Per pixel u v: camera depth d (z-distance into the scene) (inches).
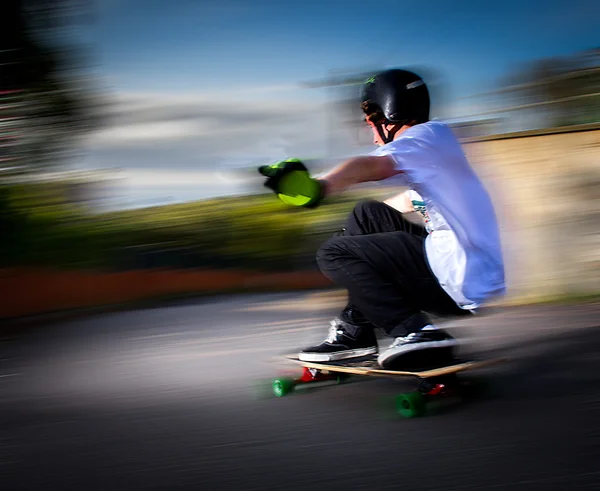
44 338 174.9
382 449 86.7
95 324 191.6
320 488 75.9
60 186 247.6
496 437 88.7
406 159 92.7
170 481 79.6
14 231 227.3
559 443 85.7
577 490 72.3
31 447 92.8
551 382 112.8
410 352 98.4
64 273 226.8
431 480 76.7
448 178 95.0
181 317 197.5
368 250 99.5
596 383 111.2
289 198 85.6
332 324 112.0
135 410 108.7
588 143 216.7
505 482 75.2
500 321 169.2
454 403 103.7
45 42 257.3
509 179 219.0
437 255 97.3
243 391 117.1
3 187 239.3
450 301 99.0
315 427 96.3
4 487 80.0
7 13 251.1
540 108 219.6
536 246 215.3
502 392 108.2
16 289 214.4
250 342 159.3
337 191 87.9
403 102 101.0
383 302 99.6
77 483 80.2
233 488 77.0
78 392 121.4
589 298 193.6
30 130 248.5
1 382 131.3
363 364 107.0
